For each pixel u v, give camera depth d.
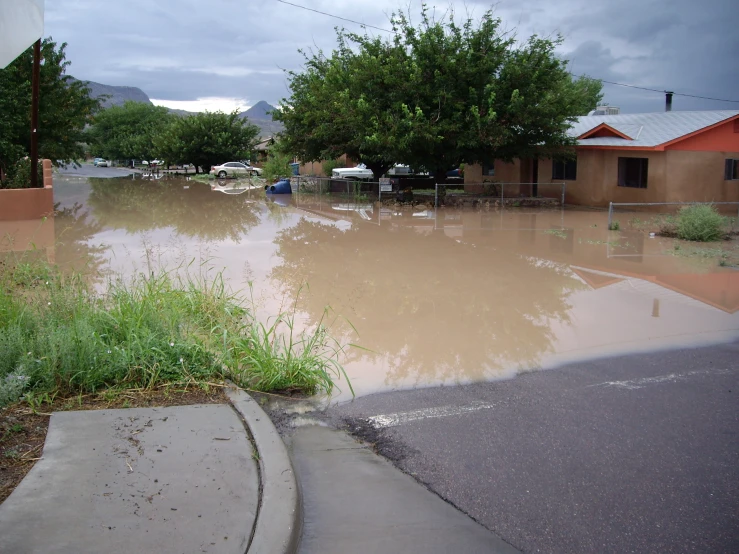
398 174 39.59
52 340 5.64
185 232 18.22
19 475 4.02
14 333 5.84
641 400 6.03
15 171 24.67
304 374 6.20
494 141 23.08
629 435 5.23
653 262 13.82
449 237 17.53
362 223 20.94
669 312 9.52
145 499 3.79
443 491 4.31
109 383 5.66
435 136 23.55
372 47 25.34
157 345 6.10
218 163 57.91
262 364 6.16
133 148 80.19
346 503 4.12
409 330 8.52
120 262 12.89
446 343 7.95
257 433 4.73
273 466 4.25
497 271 12.72
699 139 22.86
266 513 3.69
